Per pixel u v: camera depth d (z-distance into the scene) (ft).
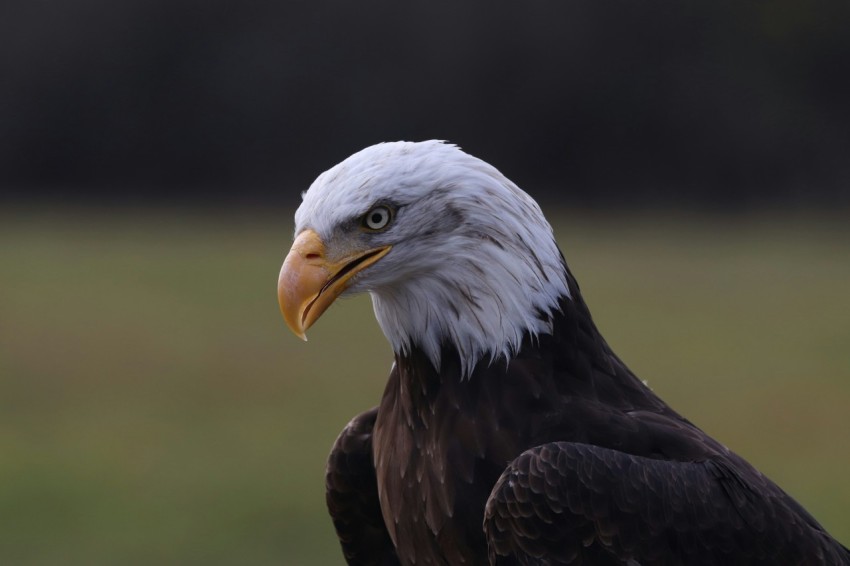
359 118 173.27
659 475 16.96
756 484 17.85
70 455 50.57
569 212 162.40
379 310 18.76
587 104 169.99
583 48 170.81
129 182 176.65
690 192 168.35
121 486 46.03
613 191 170.30
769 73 167.02
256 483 46.21
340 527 20.99
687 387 61.57
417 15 172.86
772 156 165.58
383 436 19.11
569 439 17.62
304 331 17.75
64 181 176.14
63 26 174.29
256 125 174.60
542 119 171.32
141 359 70.79
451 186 17.79
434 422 18.16
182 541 39.55
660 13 168.66
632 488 16.72
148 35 173.99
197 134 175.11
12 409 58.85
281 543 39.63
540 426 17.74
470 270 17.87
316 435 52.95
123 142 175.73
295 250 17.98
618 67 170.30
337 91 173.37
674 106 168.04
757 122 165.37
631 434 17.67
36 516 42.57
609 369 18.58
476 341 17.93
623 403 18.37
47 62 173.88
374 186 17.72
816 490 43.55
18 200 170.81
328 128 173.68
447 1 172.65
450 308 18.03
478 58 171.73
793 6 163.02
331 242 17.92
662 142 169.48
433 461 18.07
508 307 17.83
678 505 16.84
